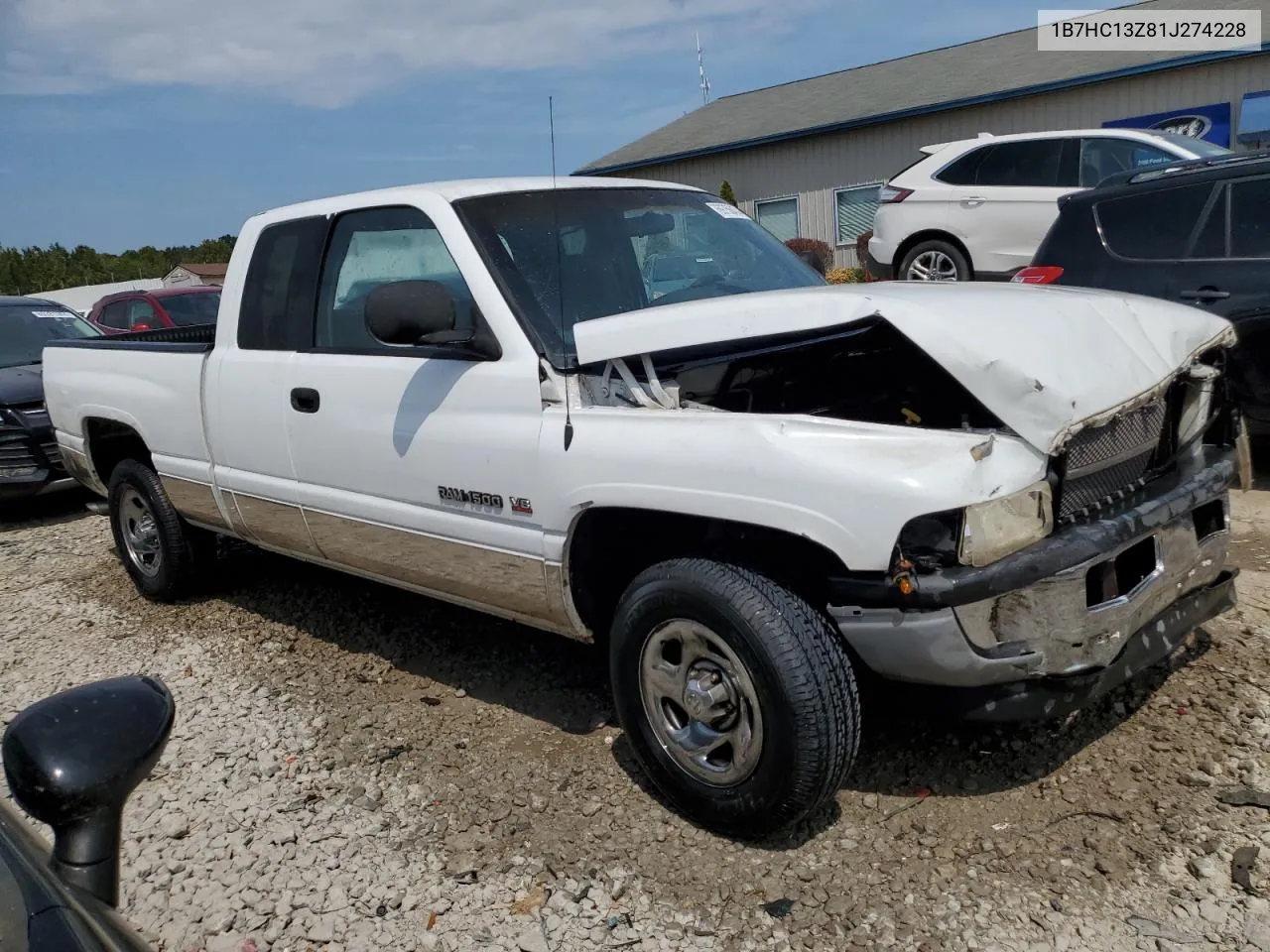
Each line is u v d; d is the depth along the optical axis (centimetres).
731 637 291
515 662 449
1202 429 342
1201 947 252
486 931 283
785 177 2092
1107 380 291
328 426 414
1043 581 272
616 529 346
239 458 469
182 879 319
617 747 370
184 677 468
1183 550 315
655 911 284
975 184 1148
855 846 302
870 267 1277
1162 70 1631
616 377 335
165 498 543
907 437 276
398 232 397
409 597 541
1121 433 299
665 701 322
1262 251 563
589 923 282
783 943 267
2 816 183
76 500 898
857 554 270
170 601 570
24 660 507
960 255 1162
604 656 443
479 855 317
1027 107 1780
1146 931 258
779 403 372
